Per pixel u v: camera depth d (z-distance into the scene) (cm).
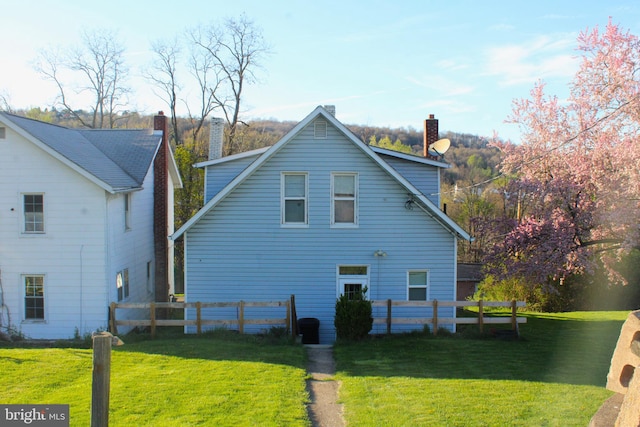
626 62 1895
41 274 1816
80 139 2314
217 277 1788
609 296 2769
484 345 1470
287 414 904
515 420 848
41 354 1398
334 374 1208
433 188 2006
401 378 1126
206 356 1341
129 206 2098
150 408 934
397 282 1798
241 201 1780
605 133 1906
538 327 1817
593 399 951
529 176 1972
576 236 1888
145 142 2436
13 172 1805
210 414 903
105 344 568
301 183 1792
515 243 1902
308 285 1795
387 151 1964
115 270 1909
